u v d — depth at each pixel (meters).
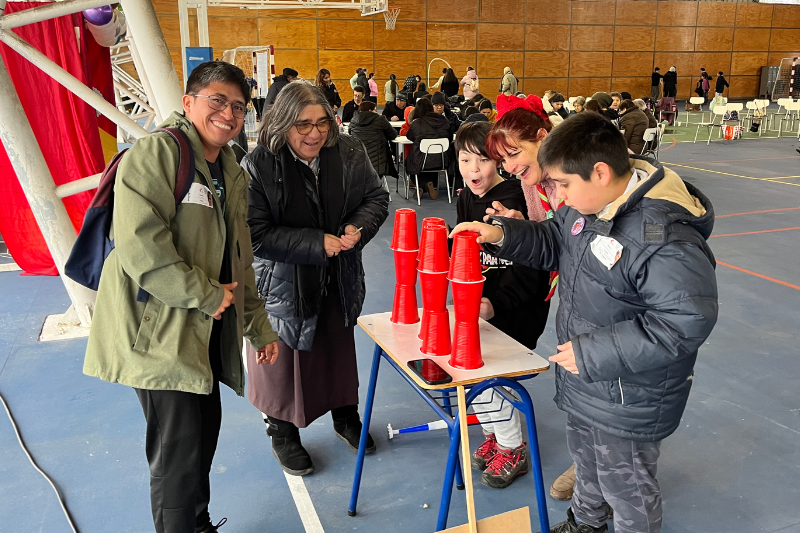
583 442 1.78
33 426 2.70
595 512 1.88
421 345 1.74
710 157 10.95
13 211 4.63
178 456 1.69
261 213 2.09
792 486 2.31
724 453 2.51
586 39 21.14
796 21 23.06
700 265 1.33
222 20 17.39
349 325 2.34
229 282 1.77
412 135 7.27
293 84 2.05
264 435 2.68
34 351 3.46
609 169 1.37
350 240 2.12
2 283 4.60
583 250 1.51
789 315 3.94
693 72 22.64
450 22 19.66
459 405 1.54
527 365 1.62
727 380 3.11
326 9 18.38
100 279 1.63
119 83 8.15
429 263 1.63
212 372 1.84
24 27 3.99
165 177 1.55
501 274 2.10
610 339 1.38
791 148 12.09
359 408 2.88
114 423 2.74
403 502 2.22
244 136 5.54
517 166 1.88
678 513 2.16
